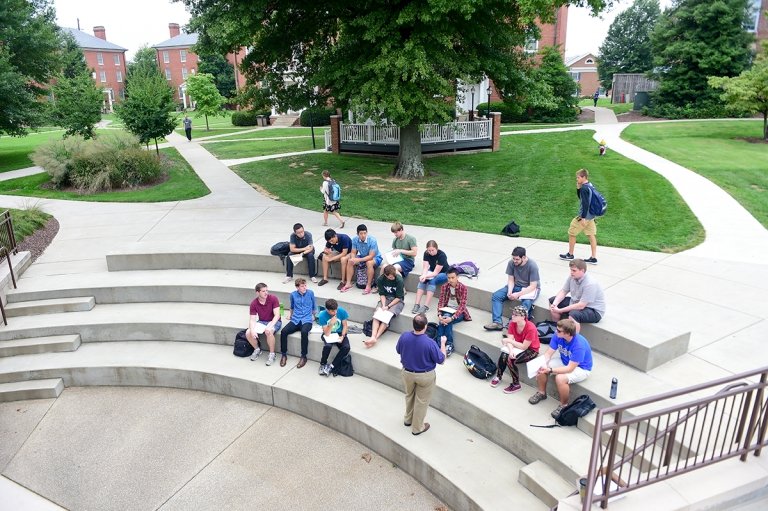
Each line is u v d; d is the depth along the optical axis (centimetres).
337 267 985
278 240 1145
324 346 791
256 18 1418
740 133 2484
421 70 1380
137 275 1042
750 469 479
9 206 1555
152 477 642
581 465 531
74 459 678
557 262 946
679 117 3281
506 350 661
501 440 618
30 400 819
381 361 764
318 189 1672
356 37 1559
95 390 845
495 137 2355
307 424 741
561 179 1652
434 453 613
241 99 1902
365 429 678
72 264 1105
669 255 977
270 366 834
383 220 1290
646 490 462
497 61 1681
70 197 1689
